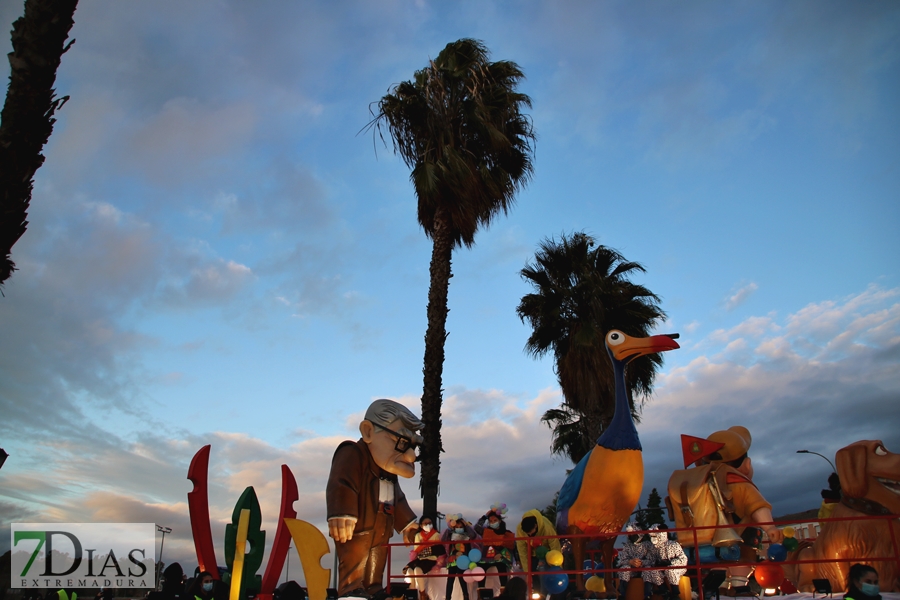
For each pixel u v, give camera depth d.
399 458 10.95
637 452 10.04
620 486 9.80
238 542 9.14
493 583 9.09
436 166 15.34
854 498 8.62
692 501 9.44
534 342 18.78
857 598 6.42
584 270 18.69
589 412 17.36
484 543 8.72
